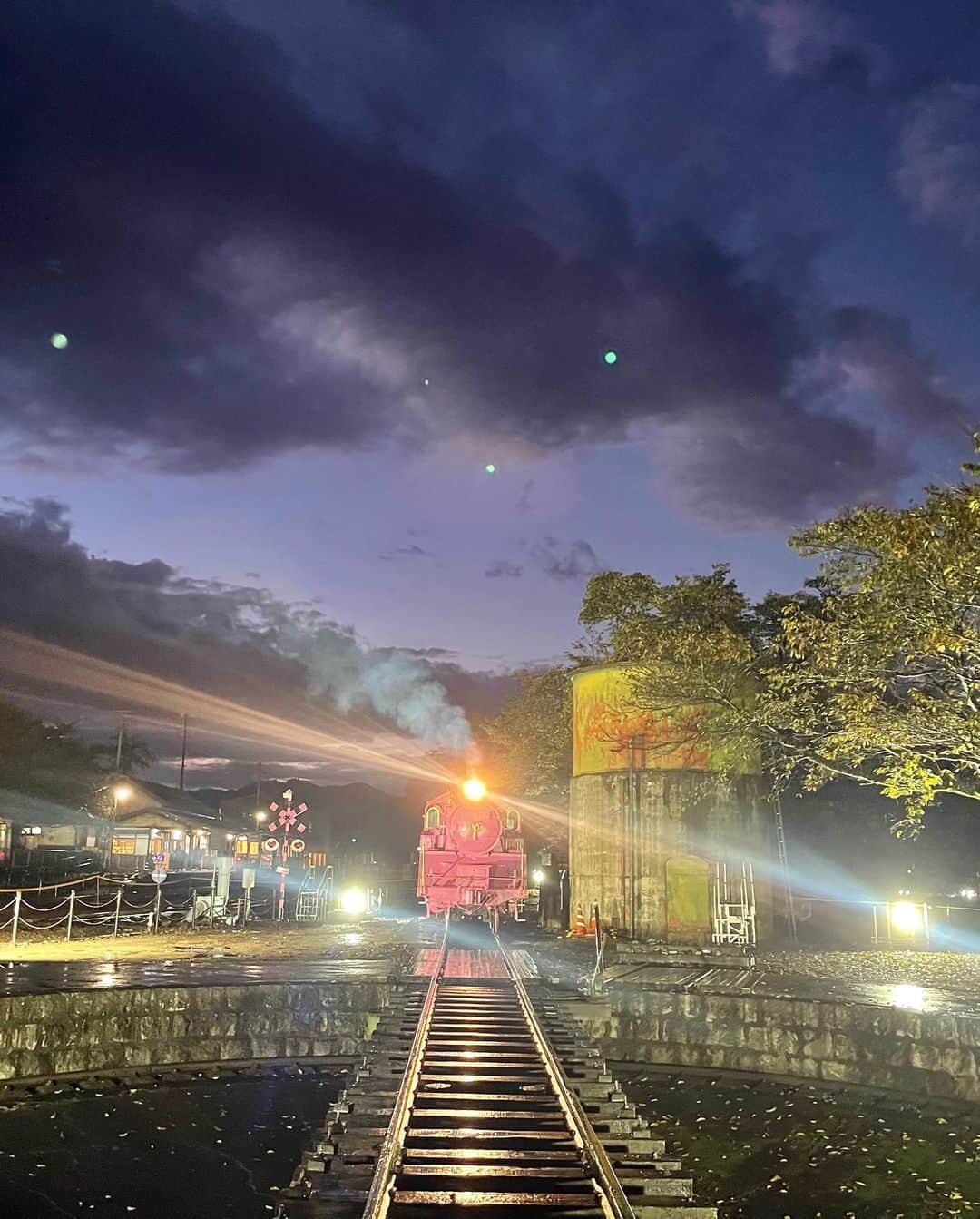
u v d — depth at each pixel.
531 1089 13.04
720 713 25.38
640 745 30.58
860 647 20.00
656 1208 9.48
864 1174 14.03
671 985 20.42
